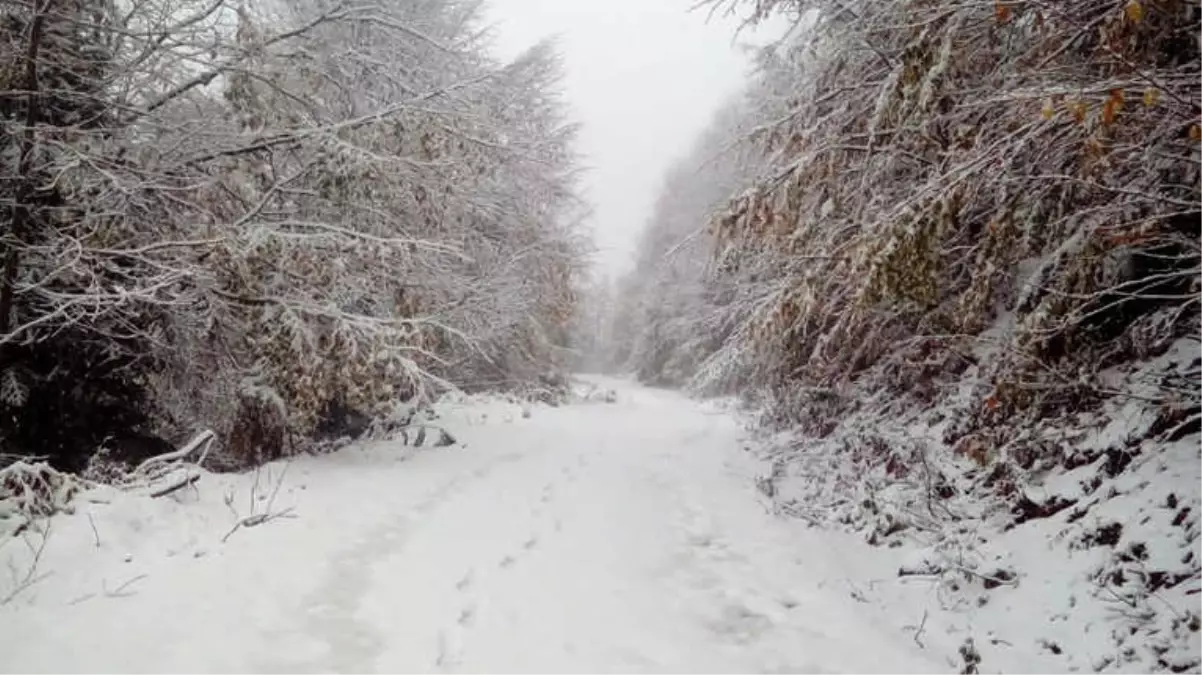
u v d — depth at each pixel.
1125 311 6.75
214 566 5.38
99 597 4.73
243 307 9.23
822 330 10.04
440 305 11.17
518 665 4.37
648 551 6.75
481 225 14.57
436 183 10.47
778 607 5.57
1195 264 5.64
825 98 7.97
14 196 7.90
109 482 7.18
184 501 6.76
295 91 10.03
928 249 5.72
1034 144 5.54
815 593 5.87
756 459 11.48
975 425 7.61
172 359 9.30
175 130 8.97
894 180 7.98
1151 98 4.11
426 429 11.77
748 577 6.19
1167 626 4.46
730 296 13.39
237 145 9.42
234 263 8.59
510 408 17.77
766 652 4.82
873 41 7.82
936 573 5.93
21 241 7.73
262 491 7.51
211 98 9.69
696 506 8.45
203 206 9.10
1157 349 6.35
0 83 7.66
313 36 10.31
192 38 8.97
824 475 9.05
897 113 7.03
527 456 11.17
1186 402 5.30
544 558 6.33
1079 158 5.51
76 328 8.39
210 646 4.27
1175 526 5.02
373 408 10.41
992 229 5.96
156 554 5.51
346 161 9.20
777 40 8.93
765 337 8.26
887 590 5.92
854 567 6.44
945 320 8.21
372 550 6.15
